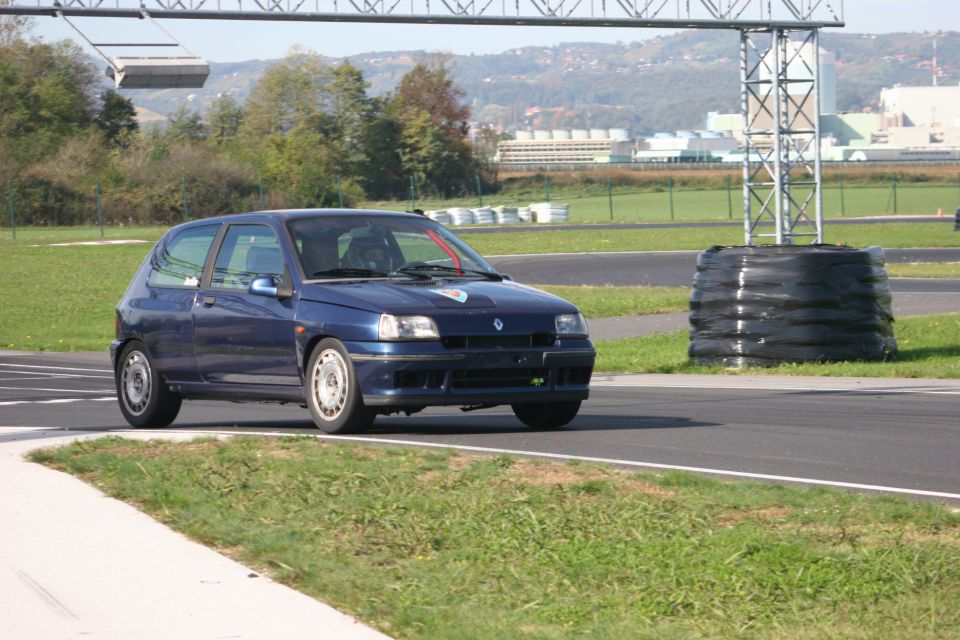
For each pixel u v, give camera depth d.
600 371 42.78
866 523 15.45
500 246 134.88
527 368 24.62
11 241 152.00
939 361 41.50
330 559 14.46
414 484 18.41
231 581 13.83
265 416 31.39
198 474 19.52
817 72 97.69
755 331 40.50
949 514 15.75
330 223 26.83
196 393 27.39
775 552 13.94
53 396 37.50
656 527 15.40
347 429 24.67
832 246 41.97
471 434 25.05
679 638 11.41
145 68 56.31
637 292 80.69
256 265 26.67
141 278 29.30
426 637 11.60
